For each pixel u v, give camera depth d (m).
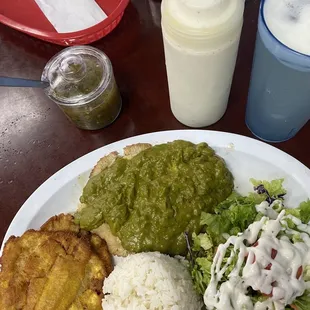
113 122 0.36
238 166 0.32
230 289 0.27
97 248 0.31
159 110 0.35
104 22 0.36
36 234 0.31
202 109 0.32
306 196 0.31
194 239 0.30
